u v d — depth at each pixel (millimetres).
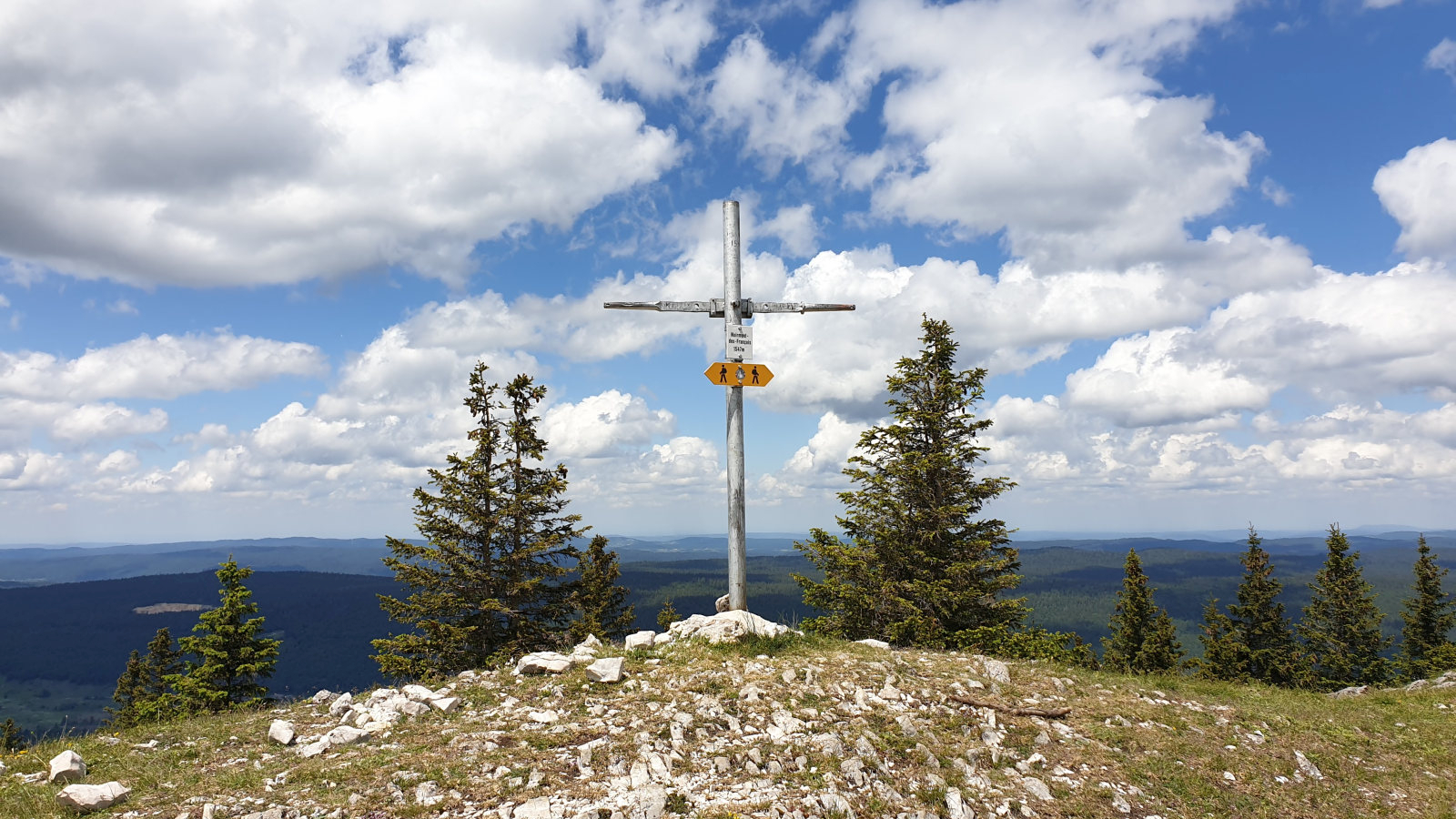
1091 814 7586
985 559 20297
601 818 6336
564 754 7555
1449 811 8570
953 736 8719
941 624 19375
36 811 6344
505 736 7984
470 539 21719
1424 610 40188
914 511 20469
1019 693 10469
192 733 8836
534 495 22516
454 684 10227
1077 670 12438
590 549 31828
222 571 27656
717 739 8062
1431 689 16109
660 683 9594
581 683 9711
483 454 22344
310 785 6848
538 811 6348
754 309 12578
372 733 8281
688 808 6629
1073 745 9008
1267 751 9742
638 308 12219
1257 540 39938
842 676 10047
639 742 7797
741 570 12602
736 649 11062
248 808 6363
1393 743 10906
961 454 21031
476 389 22703
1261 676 37906
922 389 22078
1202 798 8281
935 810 7141
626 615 31562
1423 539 41000
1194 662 38625
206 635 27312
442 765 7203
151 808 6465
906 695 9633
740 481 12555
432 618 21328
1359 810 8578
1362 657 39062
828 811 6762
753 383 12602
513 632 21250
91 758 7824
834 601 21344
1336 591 40031
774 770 7449
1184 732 9914
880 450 22141
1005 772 8125
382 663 20203
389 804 6492
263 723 9180
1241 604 39906
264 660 27797
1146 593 40188
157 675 38656
